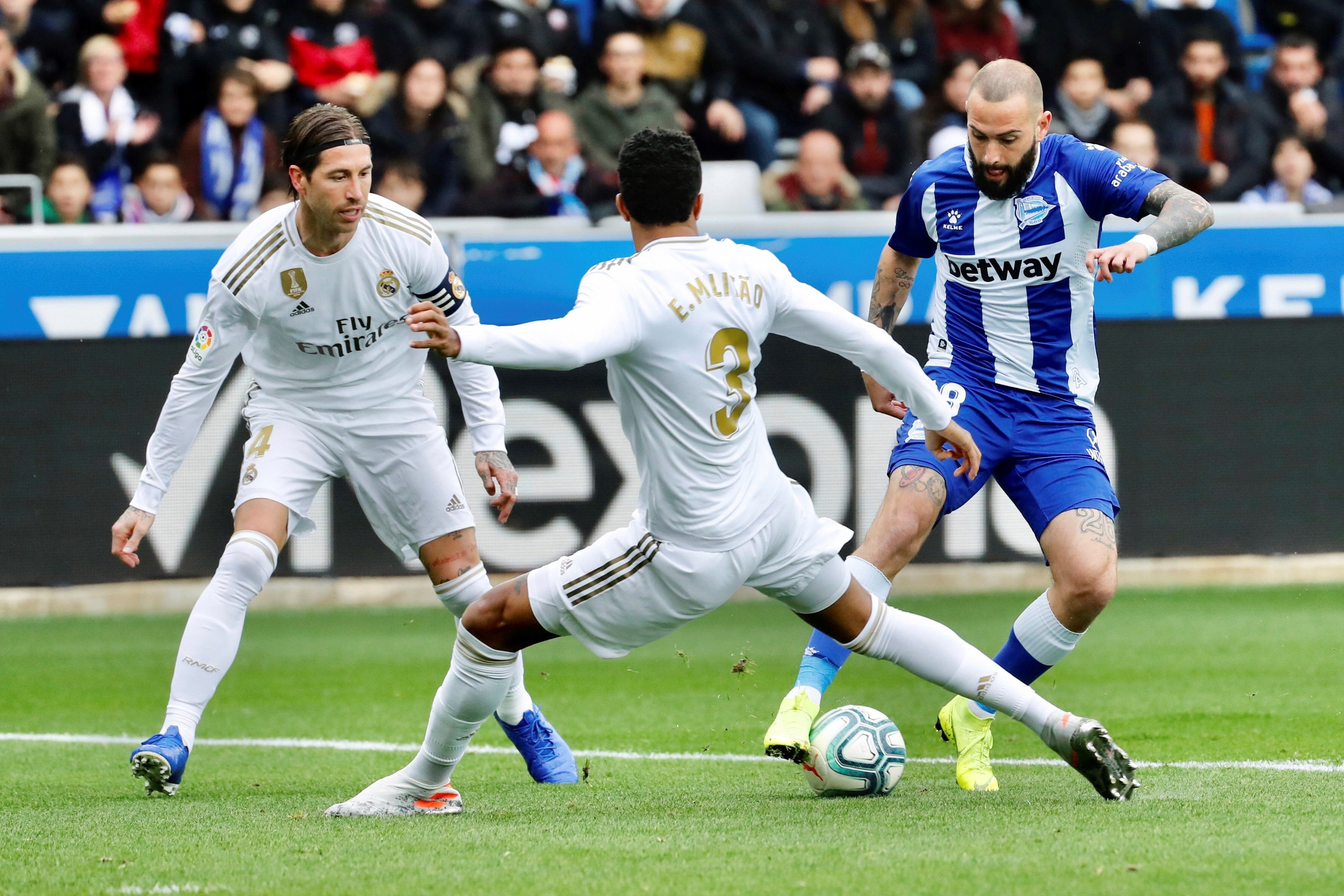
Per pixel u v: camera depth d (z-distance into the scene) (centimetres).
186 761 1677
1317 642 2841
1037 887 1121
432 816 1491
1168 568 3488
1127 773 1456
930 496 1716
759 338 1366
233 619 1702
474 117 3966
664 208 1345
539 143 3925
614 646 1413
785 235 3369
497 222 3328
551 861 1244
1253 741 1975
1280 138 4306
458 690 1445
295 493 1744
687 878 1172
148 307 3297
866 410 3412
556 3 4341
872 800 1566
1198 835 1303
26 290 3256
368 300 1688
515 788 1717
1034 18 4534
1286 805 1463
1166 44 4369
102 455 3294
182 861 1274
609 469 3366
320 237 1639
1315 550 3531
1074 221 1728
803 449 3403
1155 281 3459
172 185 3922
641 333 1312
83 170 3897
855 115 4150
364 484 1781
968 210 1764
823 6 4378
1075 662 2664
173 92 4106
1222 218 3469
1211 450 3491
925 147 4209
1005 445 1770
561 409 3347
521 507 3338
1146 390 3466
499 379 3325
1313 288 3503
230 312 1680
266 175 3966
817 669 1644
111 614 3294
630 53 4012
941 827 1366
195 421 1719
